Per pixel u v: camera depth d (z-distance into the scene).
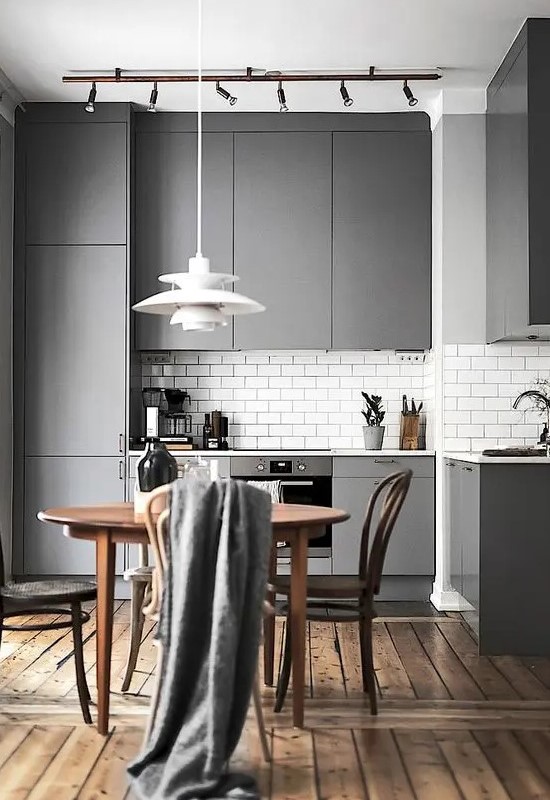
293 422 7.04
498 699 4.26
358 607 4.10
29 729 3.82
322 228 6.66
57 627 3.92
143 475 4.03
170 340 6.66
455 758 3.53
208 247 6.66
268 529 3.35
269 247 6.66
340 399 7.03
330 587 4.09
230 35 5.38
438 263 6.43
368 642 4.07
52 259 6.48
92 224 6.48
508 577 5.11
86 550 6.41
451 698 4.27
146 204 6.67
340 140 6.67
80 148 6.50
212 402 7.04
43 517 3.95
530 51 5.21
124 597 6.48
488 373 6.30
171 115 6.68
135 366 6.71
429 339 6.63
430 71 5.96
